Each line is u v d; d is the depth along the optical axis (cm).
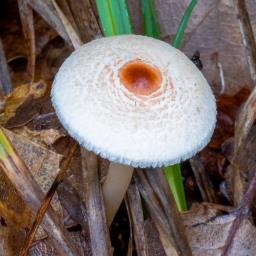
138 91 11
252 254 14
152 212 14
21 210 14
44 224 12
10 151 12
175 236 13
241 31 15
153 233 14
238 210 14
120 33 14
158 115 11
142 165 11
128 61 11
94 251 13
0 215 14
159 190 13
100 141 11
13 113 16
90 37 15
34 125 16
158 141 11
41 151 15
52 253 14
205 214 15
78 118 11
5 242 13
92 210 13
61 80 11
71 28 15
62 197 14
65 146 15
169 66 11
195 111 11
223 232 14
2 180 14
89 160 13
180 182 15
